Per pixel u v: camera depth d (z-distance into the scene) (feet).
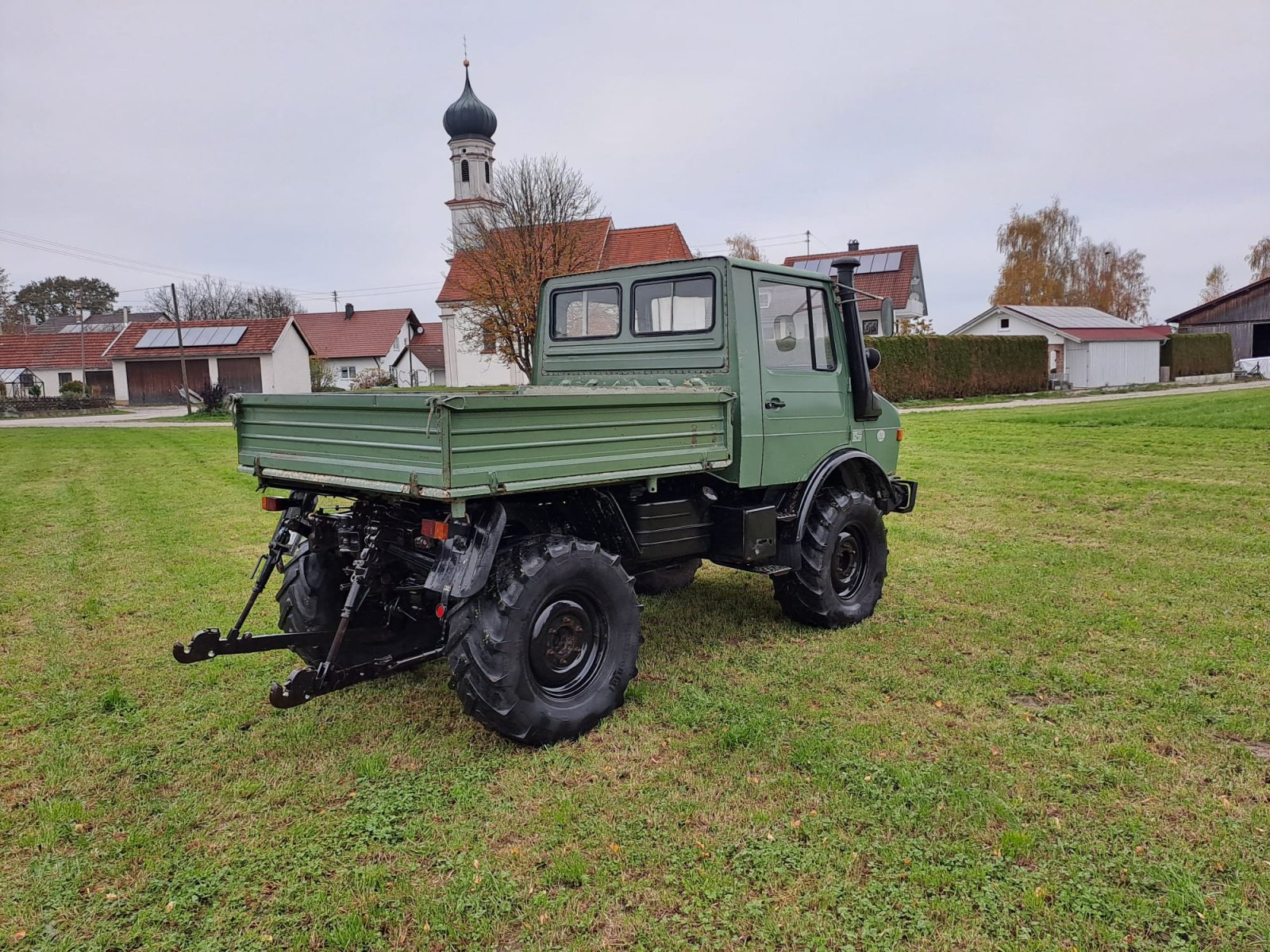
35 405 107.76
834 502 15.42
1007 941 7.18
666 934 7.36
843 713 11.82
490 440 9.52
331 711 12.23
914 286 137.69
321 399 11.00
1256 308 128.26
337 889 8.03
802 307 15.17
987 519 25.82
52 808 9.39
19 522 27.09
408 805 9.56
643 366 15.05
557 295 16.88
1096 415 63.05
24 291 254.27
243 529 25.77
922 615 16.40
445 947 7.25
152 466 43.01
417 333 188.14
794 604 15.53
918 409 78.43
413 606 12.76
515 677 10.38
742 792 9.70
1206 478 31.73
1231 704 11.81
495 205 84.07
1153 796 9.44
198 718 12.03
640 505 12.87
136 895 7.97
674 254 104.78
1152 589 17.61
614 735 11.30
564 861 8.36
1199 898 7.60
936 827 8.87
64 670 13.80
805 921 7.46
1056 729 11.19
